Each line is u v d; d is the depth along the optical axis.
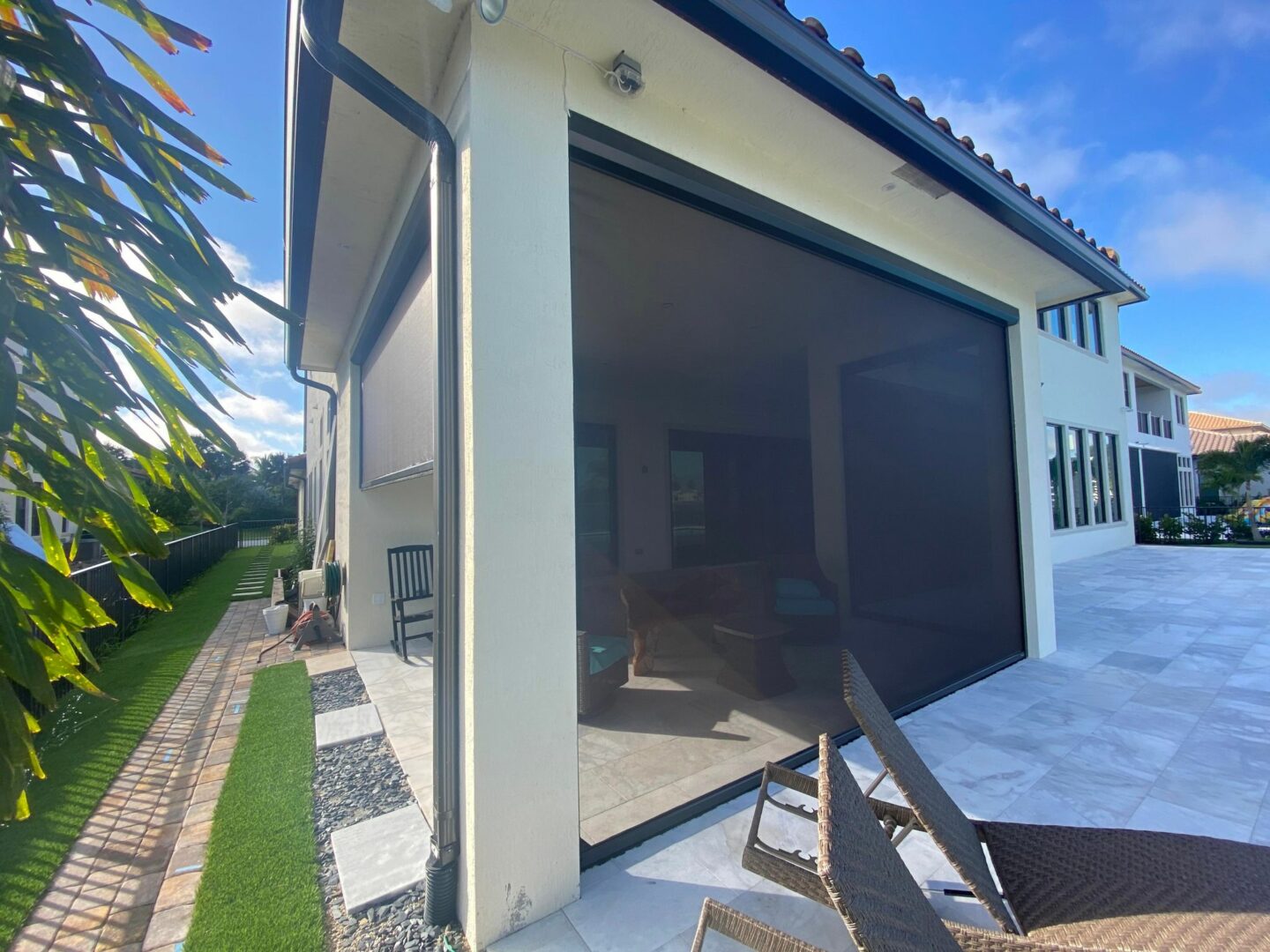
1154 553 12.07
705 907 1.28
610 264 3.28
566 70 2.14
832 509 4.23
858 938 0.88
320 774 2.89
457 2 1.91
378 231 3.55
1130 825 2.28
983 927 1.74
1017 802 2.46
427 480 5.77
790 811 1.97
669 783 2.63
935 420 4.40
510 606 1.84
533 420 1.93
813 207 3.13
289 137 2.85
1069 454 11.50
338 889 2.00
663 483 3.94
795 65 2.26
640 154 2.38
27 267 1.28
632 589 3.71
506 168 1.95
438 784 1.84
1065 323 11.84
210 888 2.01
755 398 4.45
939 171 3.04
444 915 1.82
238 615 7.50
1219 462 21.53
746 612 4.05
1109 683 4.06
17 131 1.31
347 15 1.93
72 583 1.27
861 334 4.12
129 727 3.56
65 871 2.15
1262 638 5.21
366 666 4.77
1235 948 1.32
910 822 1.90
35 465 1.22
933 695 3.74
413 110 1.93
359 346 5.01
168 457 1.50
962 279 4.23
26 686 1.14
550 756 1.89
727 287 3.63
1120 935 1.41
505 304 1.90
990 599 4.58
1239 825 2.26
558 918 1.83
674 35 2.11
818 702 3.48
